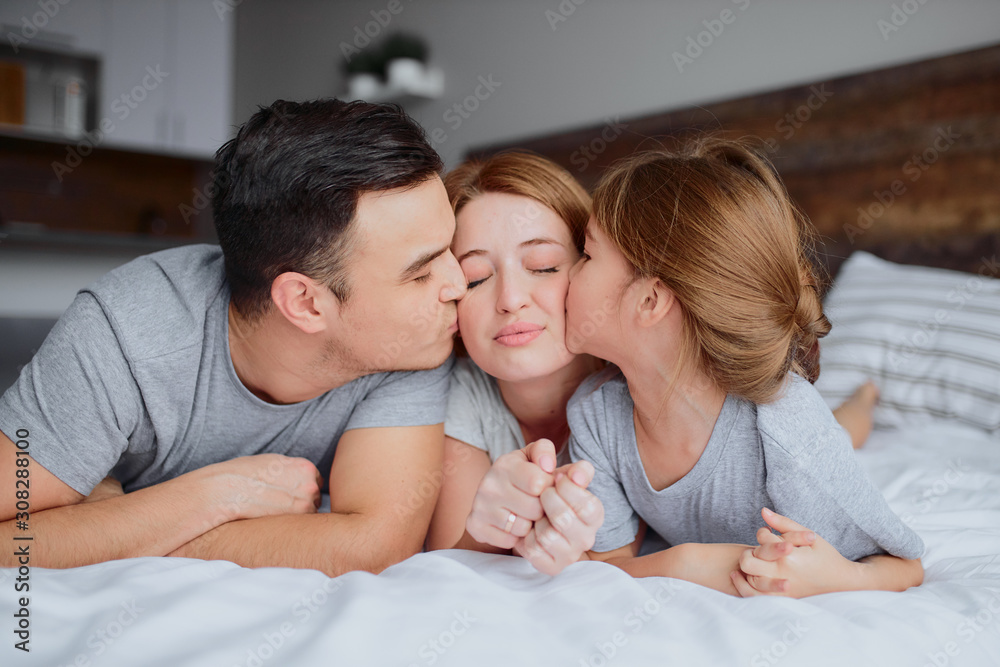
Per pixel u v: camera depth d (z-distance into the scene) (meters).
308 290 0.79
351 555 0.78
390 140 0.76
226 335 0.88
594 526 0.65
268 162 0.77
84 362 0.80
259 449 0.98
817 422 0.73
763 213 0.74
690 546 0.72
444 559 0.69
